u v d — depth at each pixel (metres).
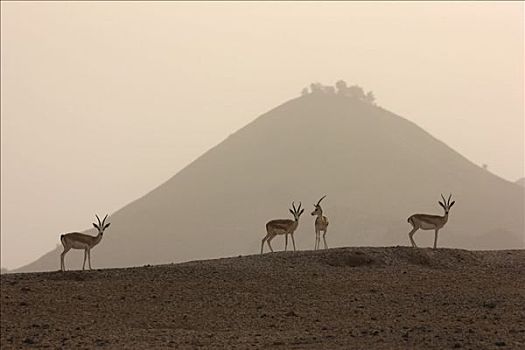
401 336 82.50
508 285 107.62
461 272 115.81
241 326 93.12
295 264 118.94
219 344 82.75
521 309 93.56
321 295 105.25
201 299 105.25
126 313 100.25
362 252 121.69
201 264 121.69
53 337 89.44
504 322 87.12
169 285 111.50
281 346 80.50
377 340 81.19
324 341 82.19
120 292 109.06
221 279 113.44
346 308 99.06
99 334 90.56
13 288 111.94
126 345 83.62
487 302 97.31
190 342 84.38
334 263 119.62
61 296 107.69
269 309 100.31
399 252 122.81
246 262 121.00
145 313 100.00
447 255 123.25
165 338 86.94
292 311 98.31
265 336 86.94
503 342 76.94
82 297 107.06
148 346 82.69
